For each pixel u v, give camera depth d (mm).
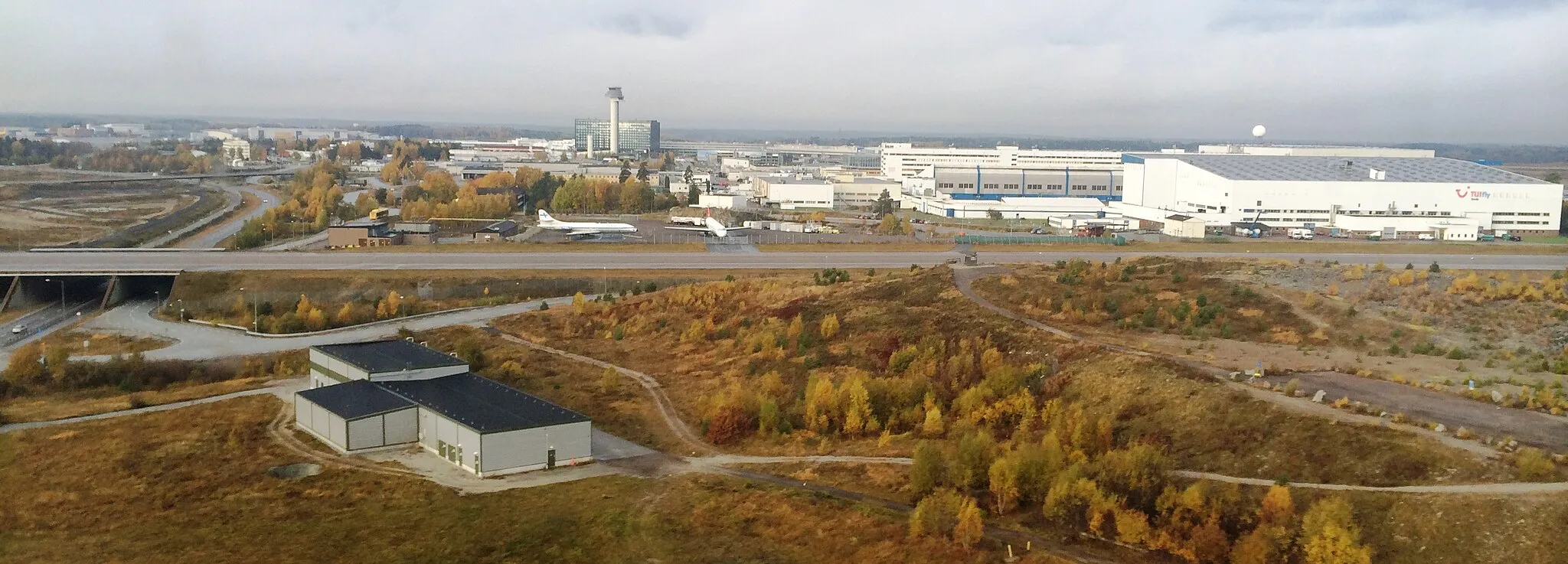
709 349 141125
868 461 95375
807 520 81375
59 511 88938
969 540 73375
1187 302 138750
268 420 112500
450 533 81688
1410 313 129000
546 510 86188
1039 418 100000
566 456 98375
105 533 83875
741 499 86688
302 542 80688
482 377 126125
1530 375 103188
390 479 94375
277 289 177250
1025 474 81438
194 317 167125
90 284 190500
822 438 102375
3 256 192375
